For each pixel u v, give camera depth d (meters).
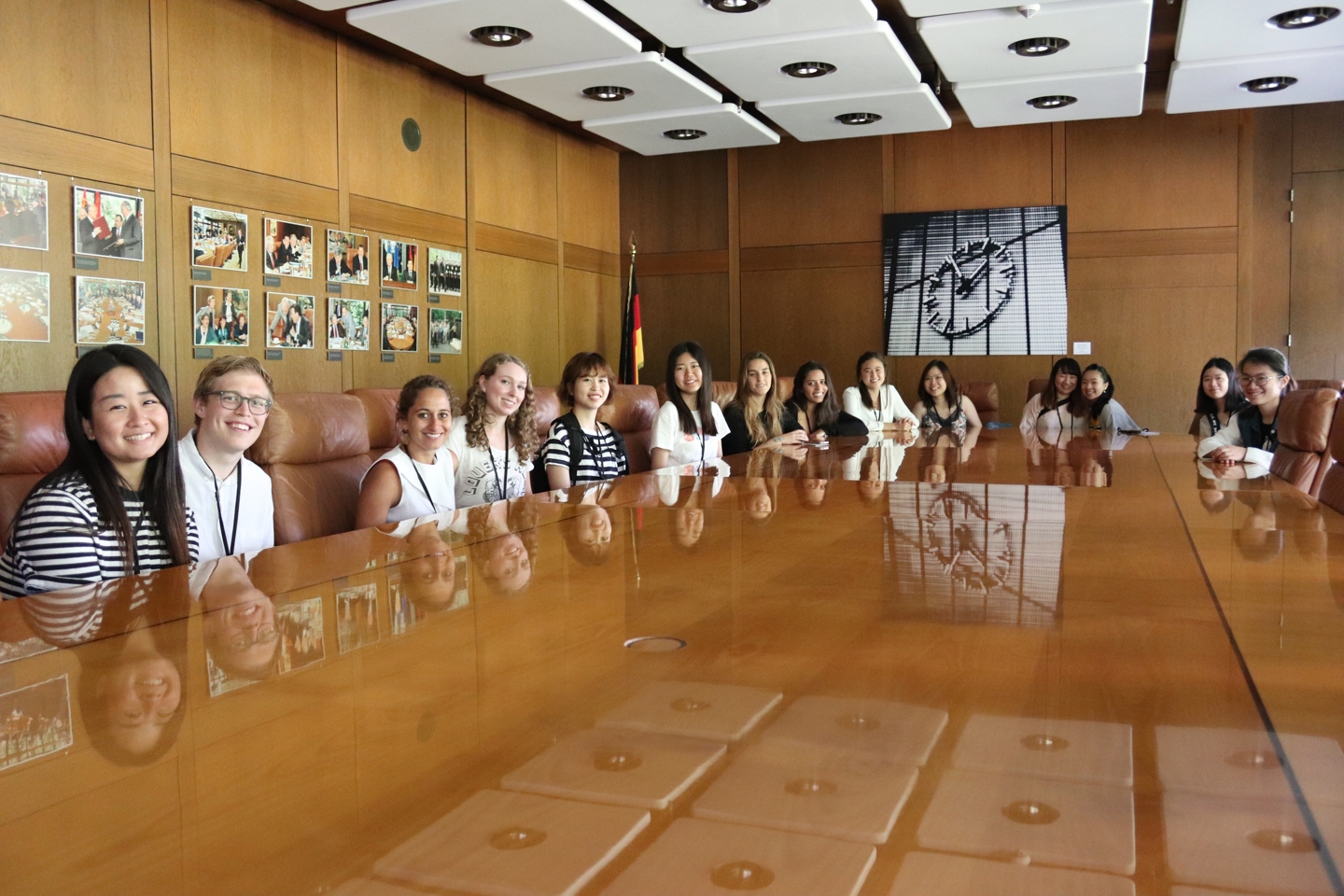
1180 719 0.61
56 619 0.92
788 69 6.77
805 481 2.30
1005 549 1.30
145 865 0.42
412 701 0.65
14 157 4.66
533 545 1.35
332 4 5.70
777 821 0.46
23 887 0.40
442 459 2.96
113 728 0.60
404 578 1.12
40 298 4.76
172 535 1.90
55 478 1.79
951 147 9.04
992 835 0.44
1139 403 8.70
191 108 5.54
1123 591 1.02
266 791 0.50
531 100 7.59
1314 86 7.16
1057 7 5.72
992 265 8.96
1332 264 8.23
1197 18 5.85
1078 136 8.71
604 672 0.72
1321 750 0.55
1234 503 1.83
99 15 5.04
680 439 4.38
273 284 6.05
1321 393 2.90
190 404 5.55
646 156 9.98
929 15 5.90
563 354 9.19
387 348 7.03
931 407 6.59
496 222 8.21
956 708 0.63
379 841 0.44
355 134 6.72
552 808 0.48
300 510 2.99
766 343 9.68
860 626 0.86
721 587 1.05
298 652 0.79
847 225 9.37
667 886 0.39
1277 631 0.84
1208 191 8.44
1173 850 0.43
